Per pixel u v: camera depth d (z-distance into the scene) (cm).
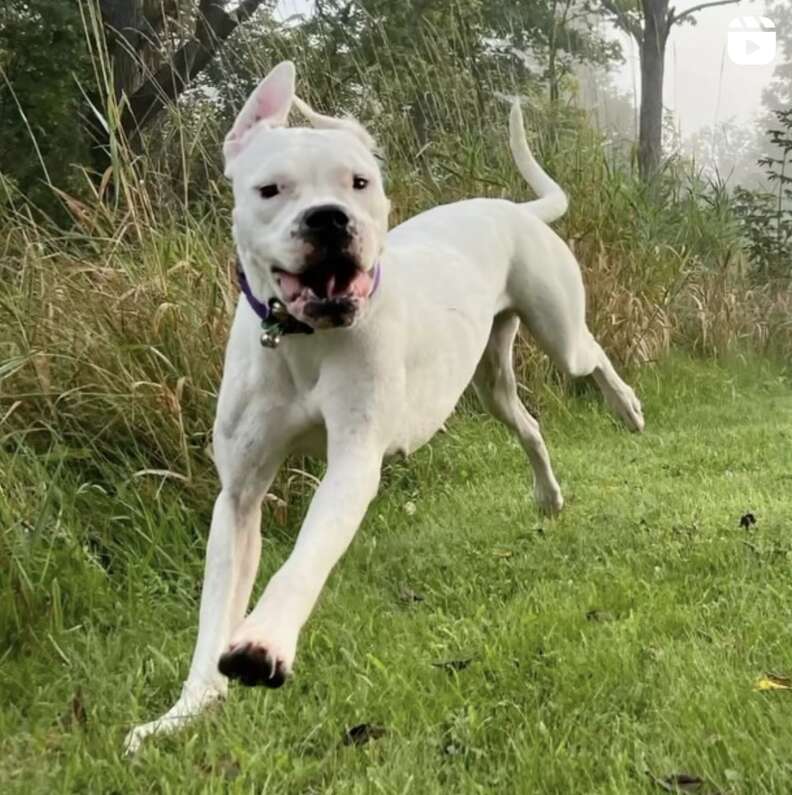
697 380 376
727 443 292
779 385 405
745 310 447
